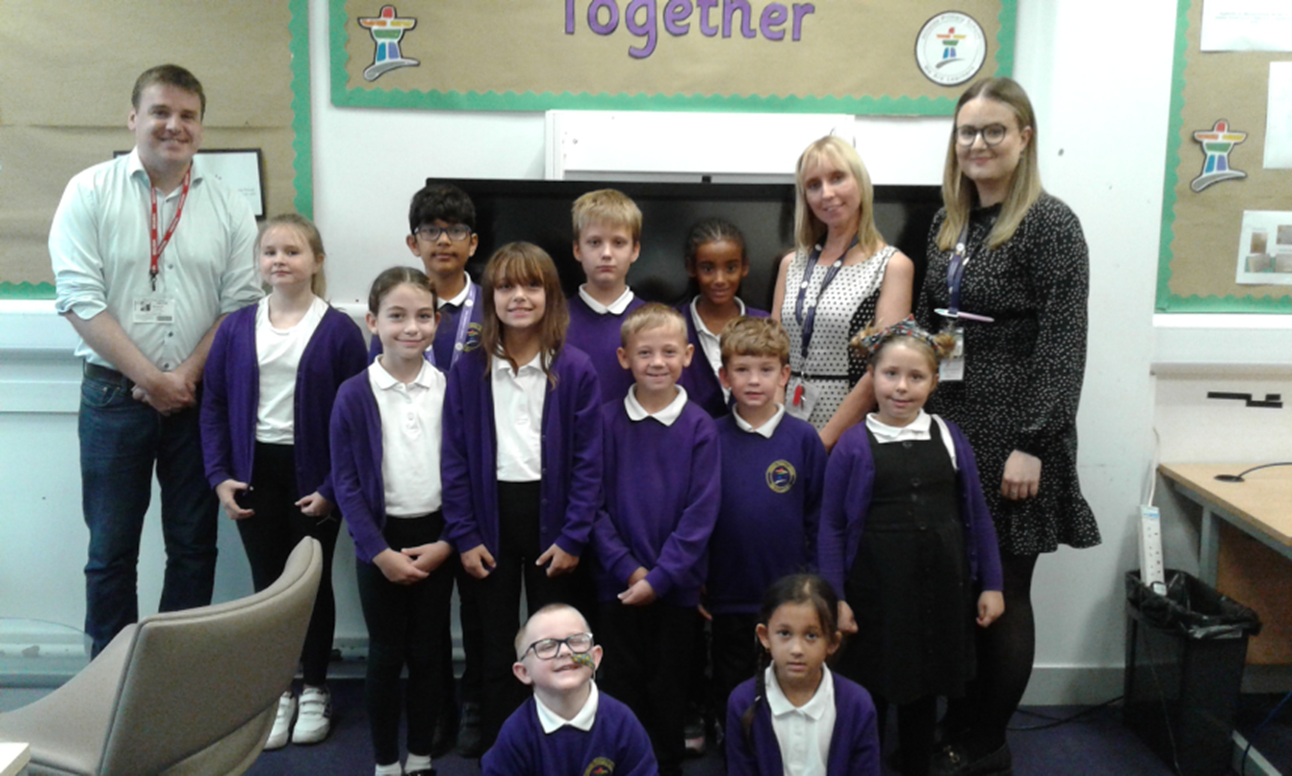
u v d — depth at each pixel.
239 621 1.38
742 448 2.05
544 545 2.03
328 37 2.55
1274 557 2.46
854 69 2.58
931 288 2.14
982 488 2.05
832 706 1.69
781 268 2.32
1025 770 2.25
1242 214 2.57
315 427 2.20
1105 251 2.44
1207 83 2.51
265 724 1.67
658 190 2.38
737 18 2.55
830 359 2.17
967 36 2.55
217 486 2.21
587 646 1.55
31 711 1.67
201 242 2.28
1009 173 2.00
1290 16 2.48
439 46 2.56
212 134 2.58
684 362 2.03
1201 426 2.60
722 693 2.14
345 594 2.71
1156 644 2.30
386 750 2.07
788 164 2.51
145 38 2.52
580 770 1.58
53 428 2.66
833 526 1.97
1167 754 2.27
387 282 1.99
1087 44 2.38
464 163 2.63
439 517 2.08
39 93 2.53
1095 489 2.52
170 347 2.26
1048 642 2.58
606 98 2.59
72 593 2.75
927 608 1.91
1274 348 2.50
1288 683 2.64
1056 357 1.95
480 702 2.32
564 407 2.01
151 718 1.33
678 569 1.95
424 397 2.06
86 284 2.17
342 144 2.61
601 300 2.23
